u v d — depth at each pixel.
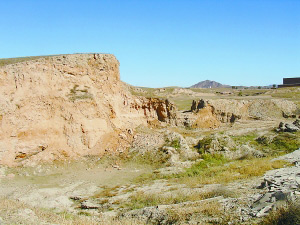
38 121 29.23
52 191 22.52
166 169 28.00
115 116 36.38
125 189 22.88
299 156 29.70
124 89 41.31
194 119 45.66
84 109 32.22
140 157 31.48
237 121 47.97
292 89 90.12
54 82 31.42
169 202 18.11
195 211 14.84
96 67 35.84
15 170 26.55
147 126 41.91
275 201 13.67
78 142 31.16
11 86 28.28
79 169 29.00
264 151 33.88
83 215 17.12
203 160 30.69
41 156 28.72
